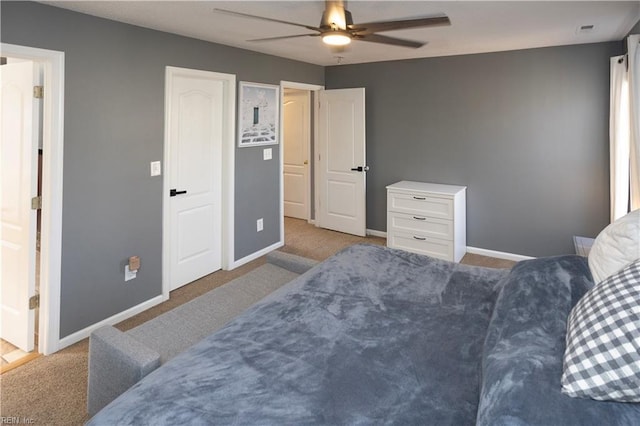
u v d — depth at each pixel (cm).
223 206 416
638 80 278
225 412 113
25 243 263
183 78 359
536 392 96
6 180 268
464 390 125
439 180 486
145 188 321
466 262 441
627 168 343
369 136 536
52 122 254
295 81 498
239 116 413
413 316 176
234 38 354
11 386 229
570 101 396
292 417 111
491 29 327
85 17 268
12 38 231
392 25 231
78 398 218
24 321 267
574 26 317
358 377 131
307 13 277
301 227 604
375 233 554
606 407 91
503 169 442
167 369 137
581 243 354
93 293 288
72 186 269
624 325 97
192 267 388
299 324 168
